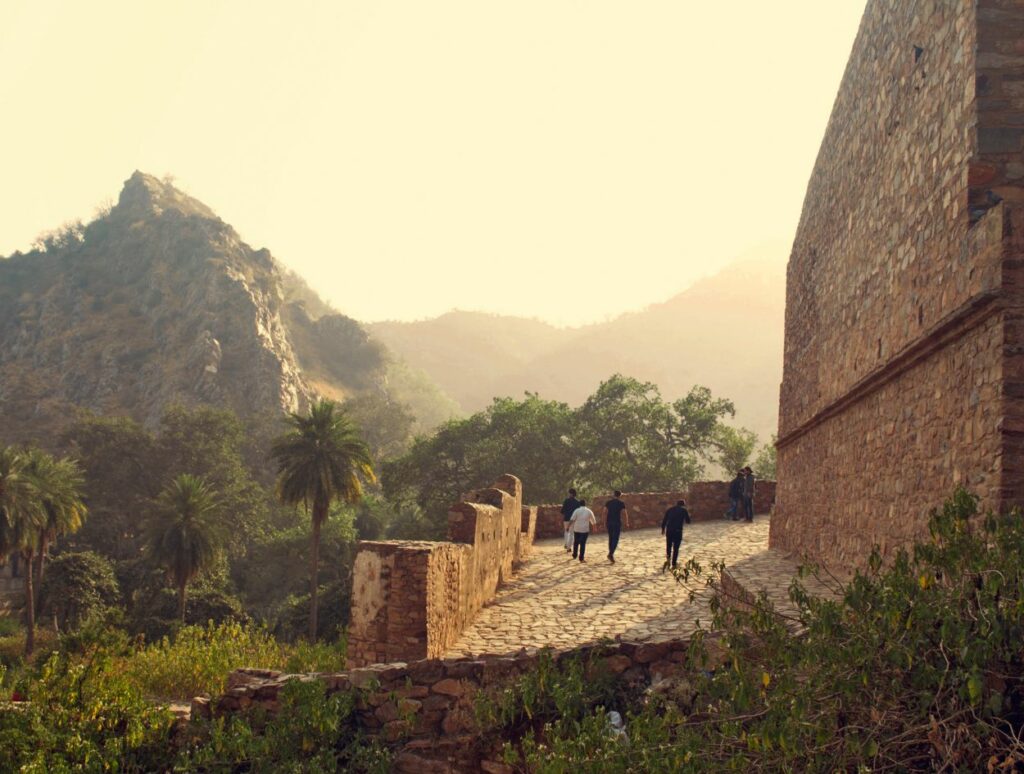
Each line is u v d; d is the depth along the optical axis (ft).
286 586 229.25
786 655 16.89
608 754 17.42
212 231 523.29
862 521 34.78
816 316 45.57
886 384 31.48
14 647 153.48
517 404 179.32
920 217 27.55
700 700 19.76
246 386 428.56
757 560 50.44
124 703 24.09
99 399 437.58
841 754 15.66
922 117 27.66
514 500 57.57
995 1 23.02
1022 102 22.70
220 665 42.91
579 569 57.00
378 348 612.70
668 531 52.90
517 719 22.20
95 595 171.42
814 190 47.16
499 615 41.88
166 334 468.34
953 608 15.57
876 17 34.47
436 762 22.13
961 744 14.67
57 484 178.91
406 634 31.55
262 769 21.49
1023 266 19.99
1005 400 19.83
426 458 175.11
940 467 24.88
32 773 21.54
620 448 178.70
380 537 270.46
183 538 158.81
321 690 22.59
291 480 148.25
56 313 497.87
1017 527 16.25
